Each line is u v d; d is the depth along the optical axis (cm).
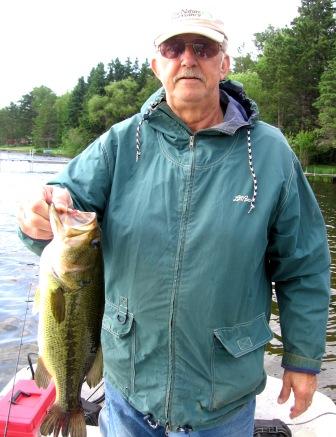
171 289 106
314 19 2531
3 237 620
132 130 115
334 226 798
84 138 3117
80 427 108
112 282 114
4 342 303
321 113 2025
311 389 118
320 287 118
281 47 2405
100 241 106
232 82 121
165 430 115
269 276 120
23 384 158
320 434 161
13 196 990
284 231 113
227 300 106
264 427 155
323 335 118
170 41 109
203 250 105
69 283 104
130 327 111
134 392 113
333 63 2048
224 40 112
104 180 114
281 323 123
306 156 2080
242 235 106
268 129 115
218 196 107
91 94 3353
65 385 108
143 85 3153
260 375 115
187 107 110
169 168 110
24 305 366
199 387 108
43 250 105
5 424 140
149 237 107
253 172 109
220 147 110
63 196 103
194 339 107
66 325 105
